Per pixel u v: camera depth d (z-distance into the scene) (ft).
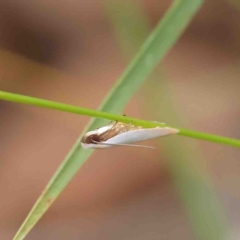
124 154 0.85
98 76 0.90
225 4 0.88
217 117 0.85
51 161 0.86
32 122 0.89
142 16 0.75
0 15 0.91
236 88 0.86
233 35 0.88
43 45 0.91
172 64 0.89
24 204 0.83
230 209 0.80
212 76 0.88
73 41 0.92
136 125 0.61
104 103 0.63
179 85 0.87
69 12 0.93
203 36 0.90
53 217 0.83
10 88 0.88
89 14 0.92
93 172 0.84
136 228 0.82
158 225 0.82
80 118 0.88
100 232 0.82
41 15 0.92
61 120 0.88
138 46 0.74
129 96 0.63
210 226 0.71
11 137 0.88
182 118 0.78
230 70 0.88
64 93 0.89
